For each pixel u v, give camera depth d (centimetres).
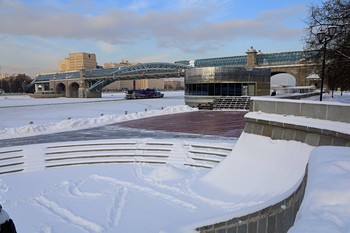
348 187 304
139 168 1348
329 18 1652
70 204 959
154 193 1033
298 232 223
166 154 1452
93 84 9812
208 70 3569
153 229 766
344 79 1808
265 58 5675
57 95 10694
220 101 3412
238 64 6050
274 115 1081
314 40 1827
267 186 901
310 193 306
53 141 1595
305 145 897
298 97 2114
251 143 1112
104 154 1472
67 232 781
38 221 847
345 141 775
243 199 896
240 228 612
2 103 5822
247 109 3180
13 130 1839
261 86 3597
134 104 5228
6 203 974
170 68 7375
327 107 903
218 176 1066
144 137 1683
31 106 4850
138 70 8056
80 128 2048
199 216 831
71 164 1420
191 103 3775
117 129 1992
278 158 965
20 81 16725
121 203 955
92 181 1180
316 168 388
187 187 1068
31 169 1341
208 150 1398
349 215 249
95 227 802
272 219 583
